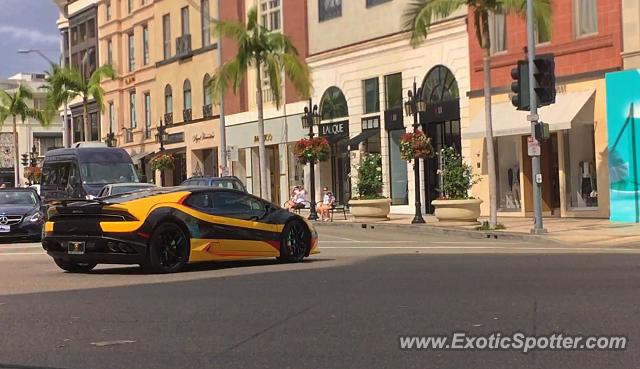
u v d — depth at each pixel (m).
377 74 32.81
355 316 7.93
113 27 55.56
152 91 51.41
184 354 6.43
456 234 21.84
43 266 13.88
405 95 31.36
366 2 33.56
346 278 11.01
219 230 12.42
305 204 31.66
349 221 28.14
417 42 21.86
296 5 37.59
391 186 32.66
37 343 6.93
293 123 38.16
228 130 43.44
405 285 10.12
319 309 8.39
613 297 8.77
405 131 31.61
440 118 29.70
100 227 11.68
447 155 25.38
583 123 24.47
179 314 8.24
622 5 23.20
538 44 26.00
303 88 30.86
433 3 20.84
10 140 83.12
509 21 26.95
